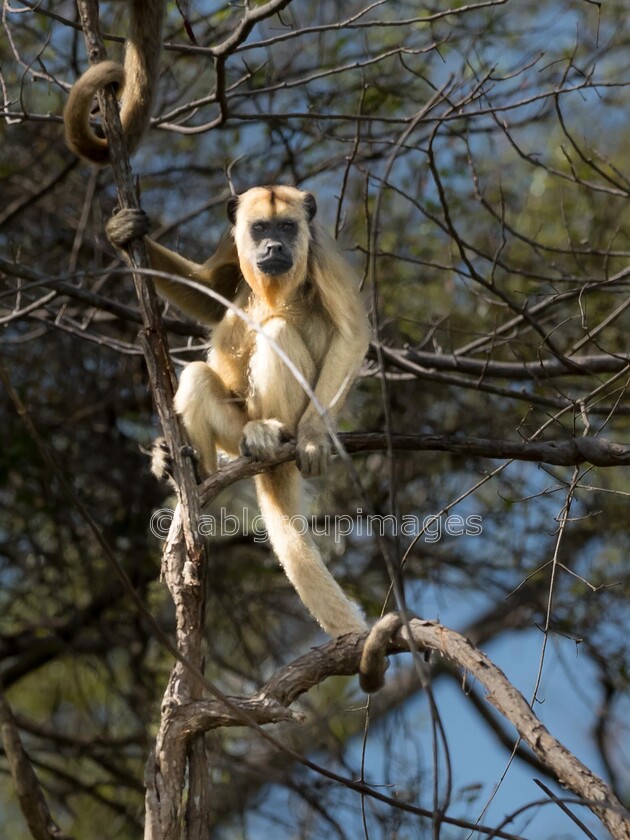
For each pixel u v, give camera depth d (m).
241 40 9.56
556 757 5.58
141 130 8.92
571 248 11.83
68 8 13.56
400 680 14.96
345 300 9.81
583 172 13.65
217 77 9.97
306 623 15.11
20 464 13.60
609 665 14.00
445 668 16.44
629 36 14.30
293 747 13.66
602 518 14.38
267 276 10.02
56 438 14.59
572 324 13.98
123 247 8.19
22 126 13.80
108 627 14.20
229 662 14.96
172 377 7.68
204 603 7.11
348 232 14.08
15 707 15.91
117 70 8.31
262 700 6.60
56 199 14.15
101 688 16.06
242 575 14.59
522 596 15.27
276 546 9.53
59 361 14.23
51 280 6.65
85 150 8.64
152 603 14.98
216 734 13.25
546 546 14.59
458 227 14.52
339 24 9.64
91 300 10.98
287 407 9.52
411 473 14.31
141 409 14.34
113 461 14.30
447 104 12.02
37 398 13.93
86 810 14.98
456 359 11.45
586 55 13.44
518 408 14.14
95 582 14.26
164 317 11.70
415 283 14.63
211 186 14.97
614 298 13.53
